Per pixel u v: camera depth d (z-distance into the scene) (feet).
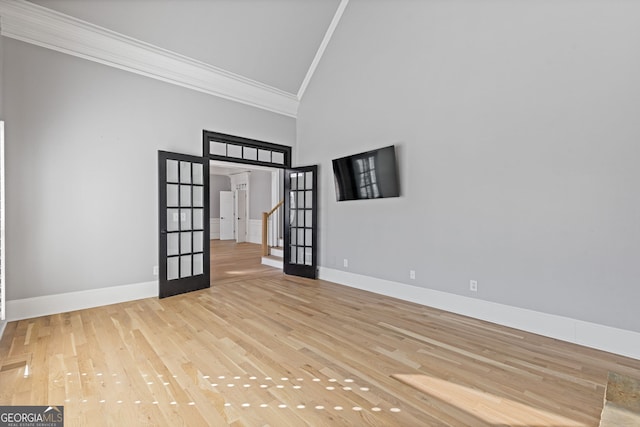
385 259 14.08
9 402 6.12
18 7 10.22
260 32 14.93
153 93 13.64
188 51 14.01
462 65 11.35
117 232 12.71
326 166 17.10
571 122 9.00
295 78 17.79
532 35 9.68
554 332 9.36
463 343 8.97
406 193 13.24
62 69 11.41
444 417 5.80
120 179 12.76
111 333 9.52
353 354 8.26
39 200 11.00
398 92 13.50
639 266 8.02
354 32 15.44
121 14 11.90
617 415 4.63
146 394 6.43
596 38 8.55
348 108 15.81
